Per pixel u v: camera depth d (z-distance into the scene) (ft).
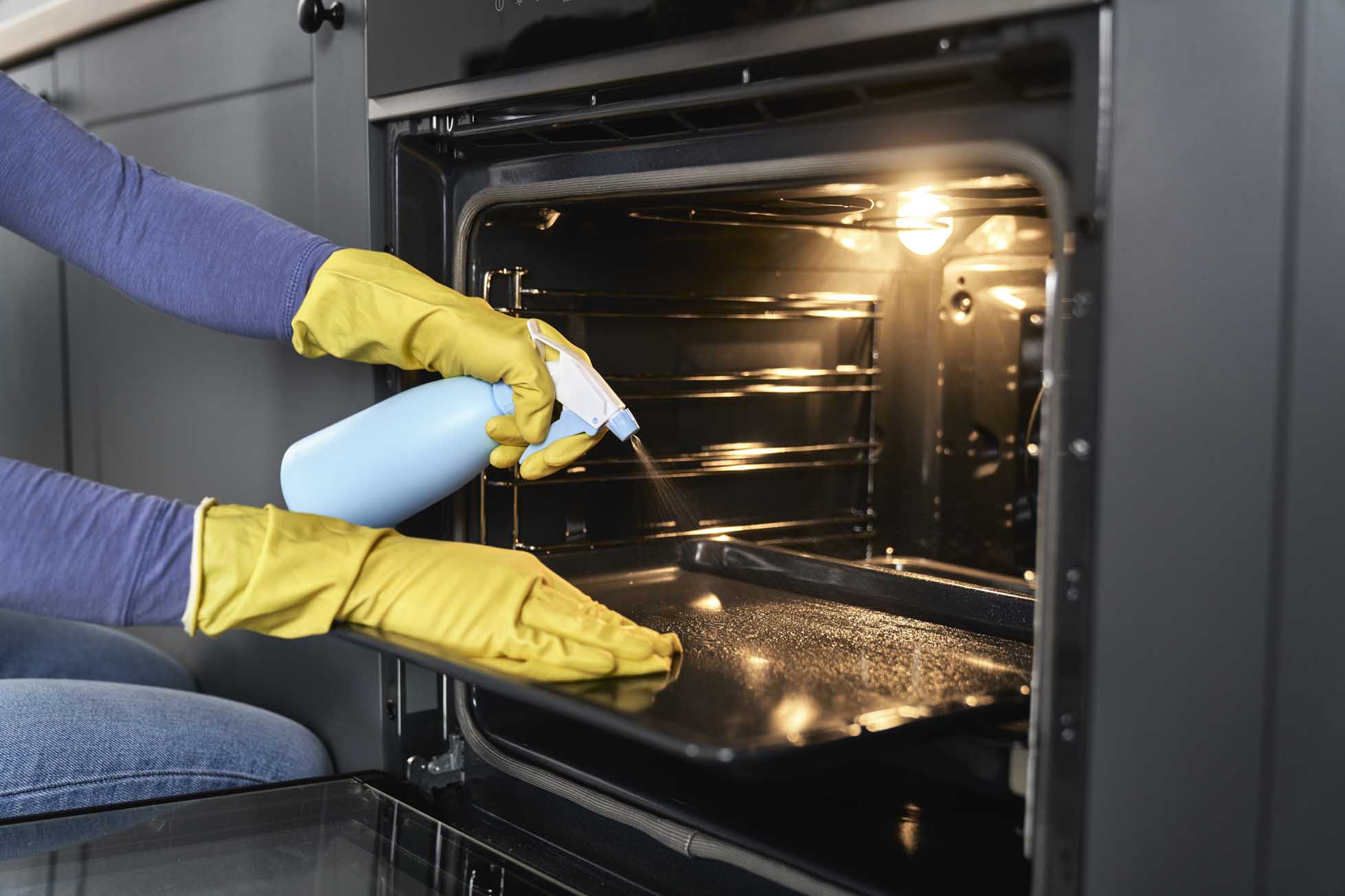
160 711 4.20
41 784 3.85
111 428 5.66
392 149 3.93
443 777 4.09
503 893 3.31
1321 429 2.47
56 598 3.31
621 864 3.53
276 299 3.47
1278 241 2.39
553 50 3.22
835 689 3.00
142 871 3.37
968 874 2.91
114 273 3.64
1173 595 2.36
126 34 5.28
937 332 5.19
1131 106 2.25
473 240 3.90
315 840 3.61
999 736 2.90
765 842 3.11
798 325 5.03
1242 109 2.34
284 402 4.56
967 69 2.47
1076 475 2.32
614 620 3.37
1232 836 2.45
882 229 4.93
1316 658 2.51
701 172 3.14
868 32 2.57
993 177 2.71
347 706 4.41
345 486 3.53
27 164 3.57
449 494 3.84
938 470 5.25
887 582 4.10
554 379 3.24
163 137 5.11
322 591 3.34
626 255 4.36
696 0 2.86
